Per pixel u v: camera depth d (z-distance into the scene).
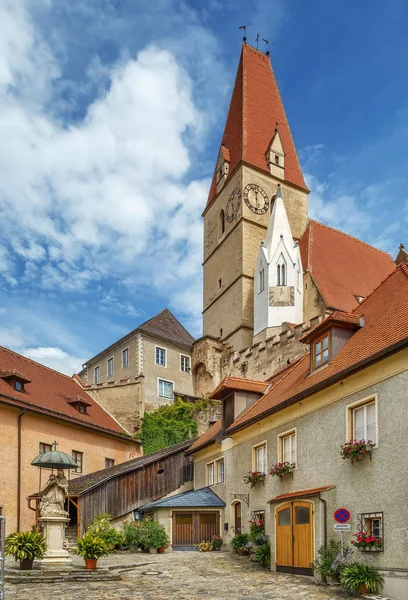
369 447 15.59
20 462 29.08
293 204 56.25
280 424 21.00
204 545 25.61
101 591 14.71
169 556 22.98
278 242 47.19
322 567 15.79
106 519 27.33
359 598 13.68
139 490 30.16
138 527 26.16
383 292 19.86
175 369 52.34
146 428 43.66
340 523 15.23
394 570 13.95
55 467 20.02
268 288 46.09
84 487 29.11
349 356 17.55
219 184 58.06
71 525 30.11
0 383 30.62
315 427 18.52
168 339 52.59
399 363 14.91
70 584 15.90
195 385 53.09
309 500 17.27
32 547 17.62
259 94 60.25
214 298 55.41
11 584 15.84
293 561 17.67
